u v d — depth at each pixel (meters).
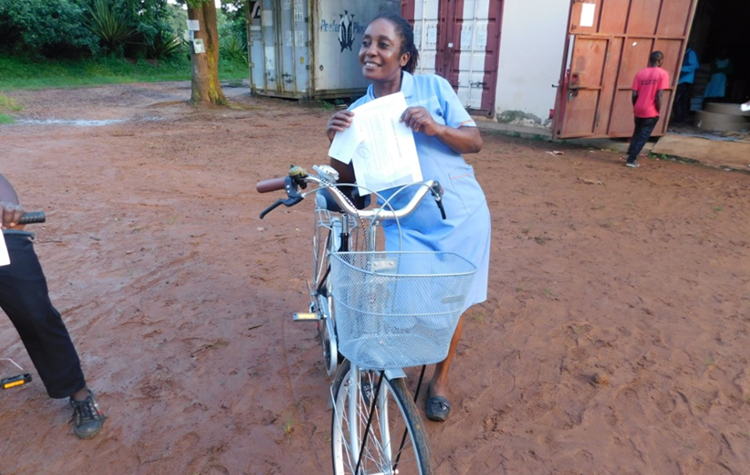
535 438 2.78
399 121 2.16
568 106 9.34
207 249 4.93
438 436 2.78
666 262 5.00
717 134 10.91
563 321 3.90
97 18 22.06
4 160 7.78
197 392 3.04
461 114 2.35
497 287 4.39
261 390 3.07
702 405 3.05
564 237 5.57
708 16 13.40
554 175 8.20
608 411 2.99
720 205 6.90
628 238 5.61
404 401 1.90
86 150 8.66
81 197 6.25
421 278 1.65
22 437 2.67
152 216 5.72
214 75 14.26
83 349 3.38
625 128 10.10
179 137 10.11
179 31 27.38
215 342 3.50
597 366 3.38
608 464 2.62
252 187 6.92
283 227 5.55
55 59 20.69
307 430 2.78
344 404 2.29
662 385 3.21
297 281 4.36
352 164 2.39
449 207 2.38
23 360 3.28
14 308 2.36
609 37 9.22
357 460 2.15
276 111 14.11
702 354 3.53
